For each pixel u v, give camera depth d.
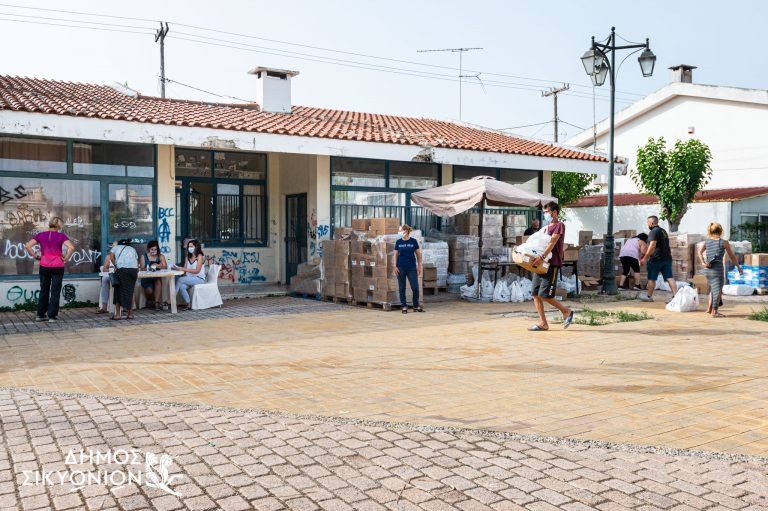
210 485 3.96
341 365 7.41
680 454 4.45
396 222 12.47
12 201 12.16
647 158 22.67
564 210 28.95
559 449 4.56
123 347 8.52
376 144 14.73
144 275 11.55
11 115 11.00
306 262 15.74
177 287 12.45
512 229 16.64
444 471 4.16
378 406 5.71
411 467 4.23
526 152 17.19
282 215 16.81
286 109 17.84
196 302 12.43
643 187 23.31
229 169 16.16
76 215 12.71
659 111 28.98
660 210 24.95
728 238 22.97
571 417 5.35
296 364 7.46
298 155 15.86
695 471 4.14
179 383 6.57
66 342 8.88
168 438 4.83
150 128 12.20
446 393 6.15
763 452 4.49
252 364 7.47
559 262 9.66
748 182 25.94
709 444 4.67
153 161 13.43
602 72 14.73
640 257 15.10
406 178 16.59
